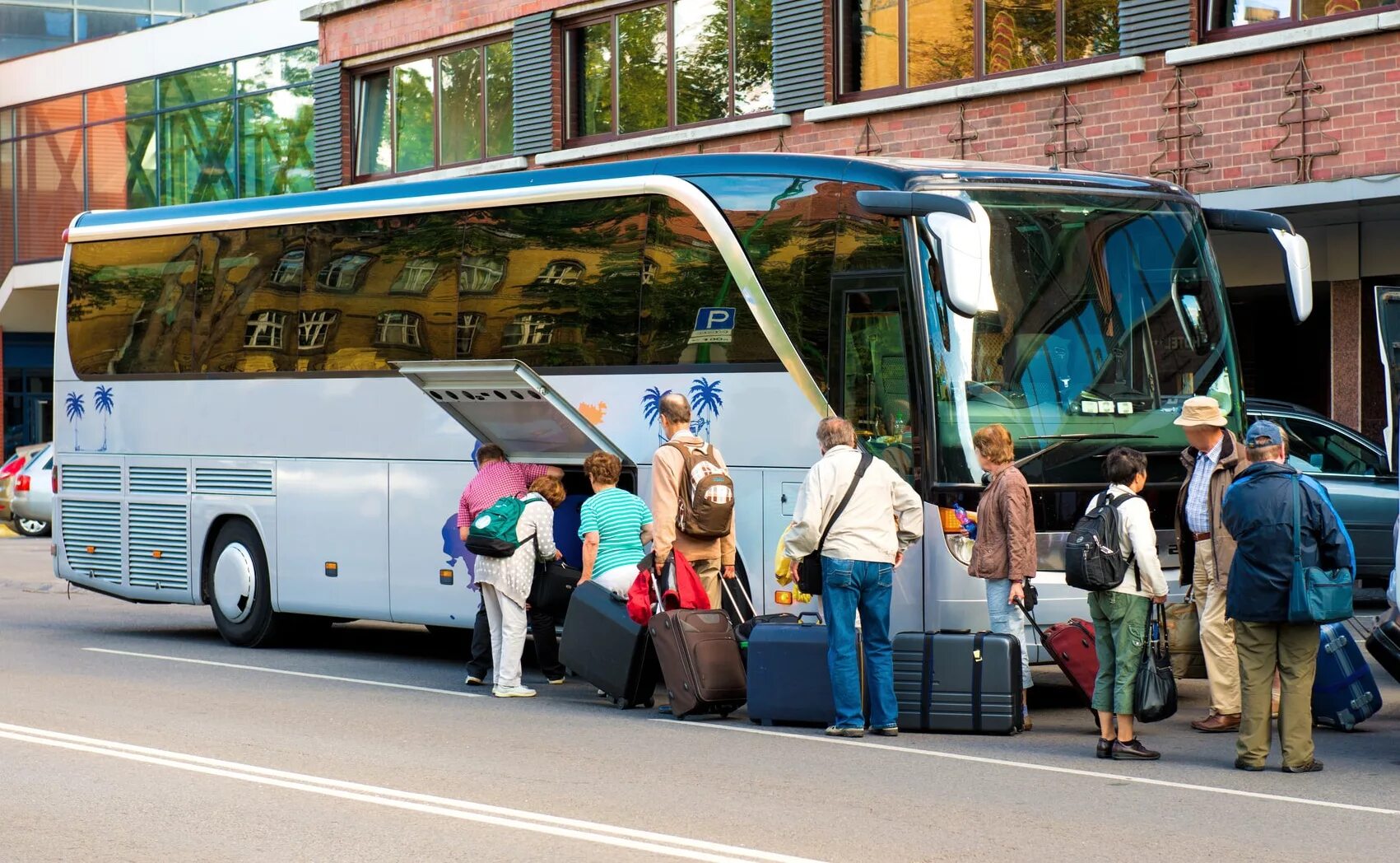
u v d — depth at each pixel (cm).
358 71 2894
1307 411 1778
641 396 1341
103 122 4072
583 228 1397
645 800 901
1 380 4503
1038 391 1204
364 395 1545
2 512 3506
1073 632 1127
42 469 3478
